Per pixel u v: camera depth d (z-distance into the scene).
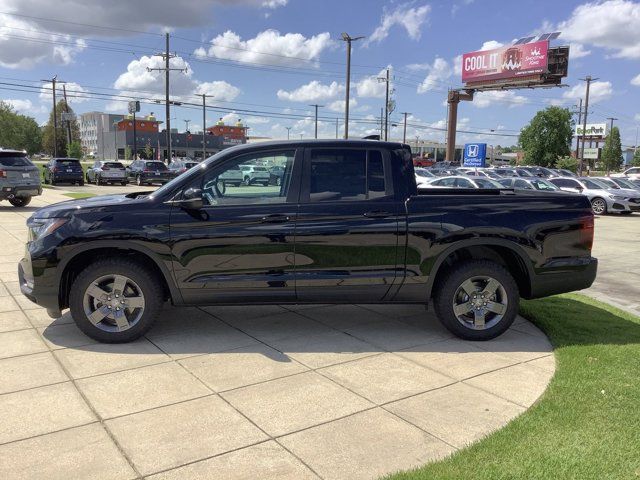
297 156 4.94
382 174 4.98
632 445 3.18
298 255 4.85
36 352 4.68
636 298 7.89
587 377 4.18
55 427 3.41
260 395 3.90
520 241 5.01
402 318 5.86
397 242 4.91
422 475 2.88
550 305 6.55
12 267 8.09
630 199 22.20
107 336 4.88
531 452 3.11
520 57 58.28
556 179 25.03
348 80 41.56
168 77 47.16
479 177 21.14
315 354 4.73
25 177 16.30
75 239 4.70
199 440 3.28
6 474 2.91
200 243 4.77
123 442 3.25
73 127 129.12
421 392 3.99
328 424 3.50
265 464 3.04
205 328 5.41
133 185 37.09
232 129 136.12
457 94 61.38
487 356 4.75
